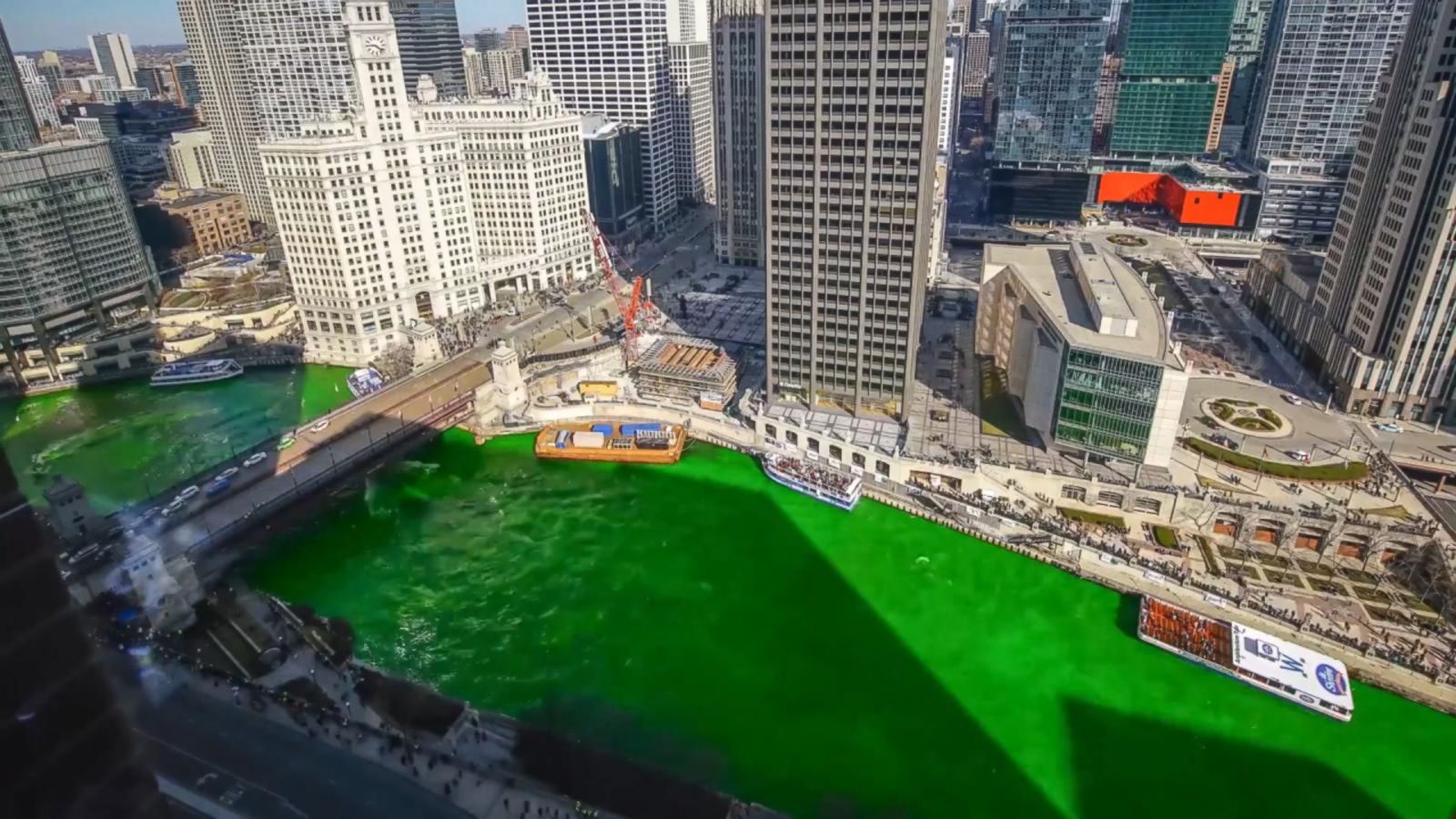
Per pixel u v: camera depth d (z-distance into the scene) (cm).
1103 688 14425
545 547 18450
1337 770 12912
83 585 15612
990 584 16950
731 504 19900
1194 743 13400
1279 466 19275
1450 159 18800
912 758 13200
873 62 17738
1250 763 13038
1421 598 16162
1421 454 19850
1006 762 13125
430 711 13800
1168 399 17762
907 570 17450
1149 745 13375
